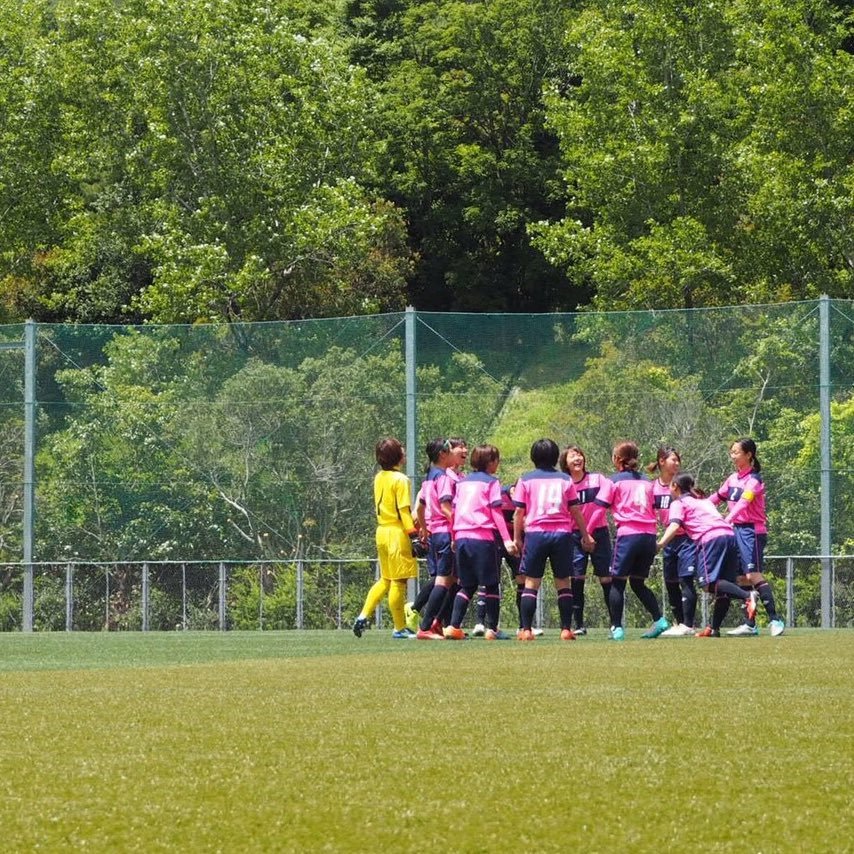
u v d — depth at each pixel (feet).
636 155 437.99
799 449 224.33
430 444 186.70
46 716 82.69
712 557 182.19
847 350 223.71
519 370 231.30
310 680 107.24
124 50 458.09
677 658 127.24
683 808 51.85
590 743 68.23
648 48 454.81
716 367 227.40
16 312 601.62
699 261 406.82
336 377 235.61
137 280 630.33
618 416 228.84
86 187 514.27
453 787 56.39
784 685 97.30
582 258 461.78
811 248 402.93
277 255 435.94
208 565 237.86
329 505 235.20
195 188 447.01
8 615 240.32
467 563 179.32
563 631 178.81
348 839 47.14
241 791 55.98
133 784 57.82
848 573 222.07
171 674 117.19
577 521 177.37
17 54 482.69
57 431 240.73
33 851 45.83
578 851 45.16
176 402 239.71
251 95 447.83
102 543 239.50
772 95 418.51
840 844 46.03
